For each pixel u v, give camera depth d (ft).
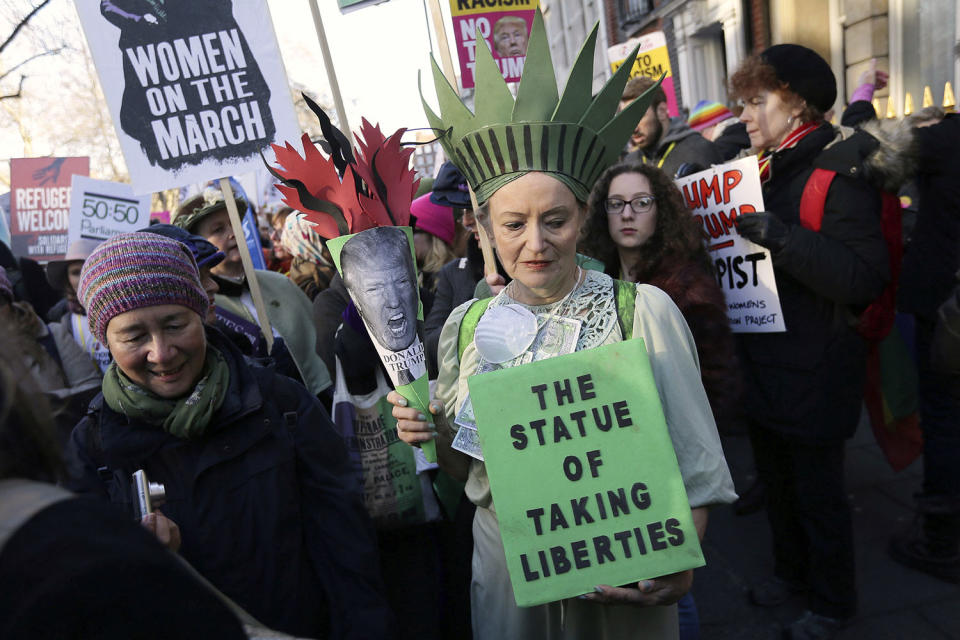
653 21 41.50
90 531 1.90
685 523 3.89
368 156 4.41
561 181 4.07
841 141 7.24
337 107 7.41
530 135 3.96
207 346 4.86
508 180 4.09
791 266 7.03
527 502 3.97
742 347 7.96
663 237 6.89
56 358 8.99
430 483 6.87
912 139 7.21
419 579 6.96
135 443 4.57
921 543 8.97
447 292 8.46
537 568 3.92
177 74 7.70
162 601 1.88
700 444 4.13
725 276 8.00
